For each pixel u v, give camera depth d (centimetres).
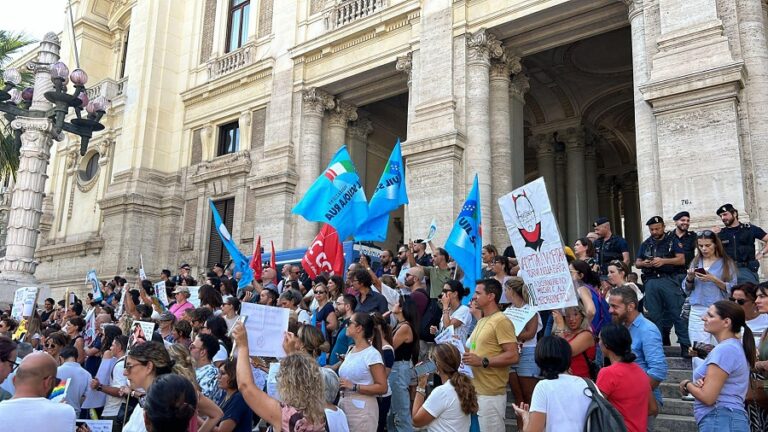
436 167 1248
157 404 273
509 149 1302
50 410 325
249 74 1788
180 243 1855
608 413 337
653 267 714
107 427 421
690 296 612
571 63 1639
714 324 411
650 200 970
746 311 531
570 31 1275
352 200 843
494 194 1264
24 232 1409
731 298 549
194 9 2072
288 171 1576
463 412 425
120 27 2405
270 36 1773
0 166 1684
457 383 429
